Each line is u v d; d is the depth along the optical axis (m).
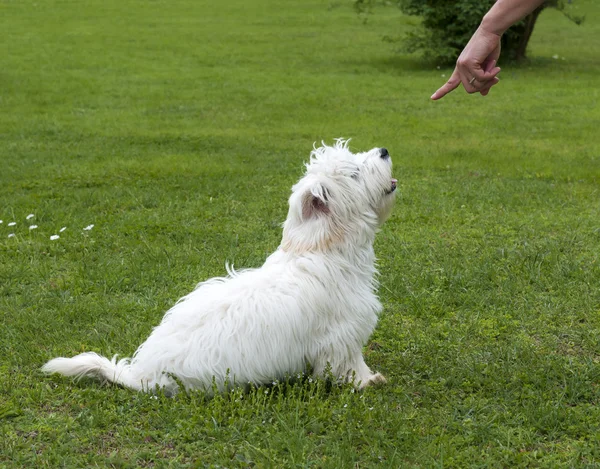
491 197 8.84
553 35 27.91
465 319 5.57
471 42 4.34
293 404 4.09
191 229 7.66
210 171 10.24
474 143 12.34
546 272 6.36
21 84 18.27
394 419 3.98
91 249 7.14
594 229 7.57
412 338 5.26
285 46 25.27
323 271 4.23
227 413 4.02
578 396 4.33
